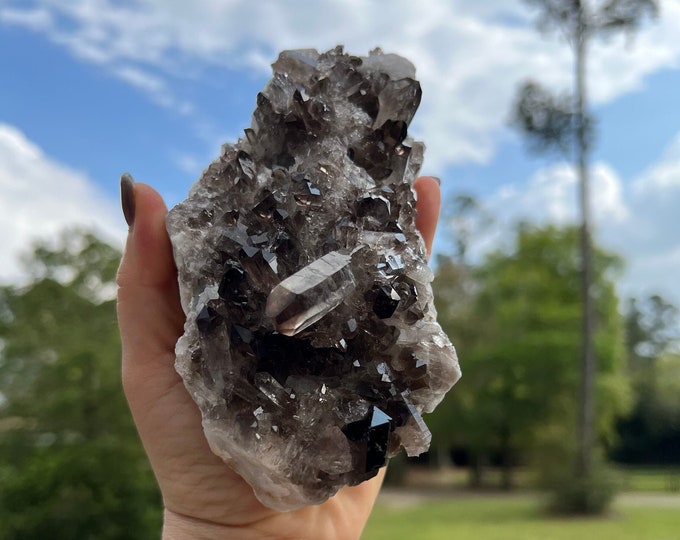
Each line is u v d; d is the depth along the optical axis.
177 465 0.19
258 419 0.17
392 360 0.18
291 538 0.20
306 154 0.21
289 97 0.21
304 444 0.17
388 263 0.18
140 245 0.20
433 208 0.25
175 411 0.19
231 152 0.21
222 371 0.17
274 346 0.17
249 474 0.18
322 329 0.17
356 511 0.22
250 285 0.17
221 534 0.20
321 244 0.18
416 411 0.18
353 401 0.18
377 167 0.21
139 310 0.20
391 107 0.23
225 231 0.19
